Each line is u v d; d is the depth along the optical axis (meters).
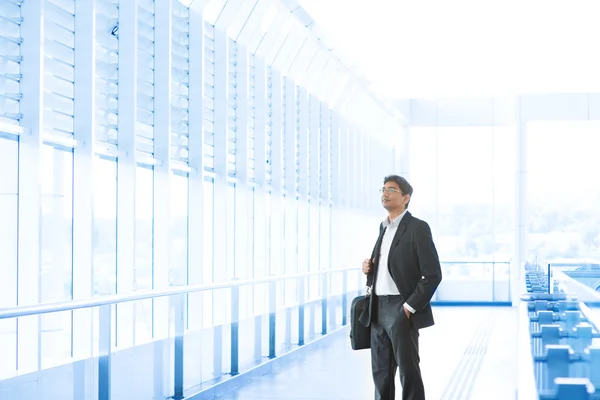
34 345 6.99
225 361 7.45
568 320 4.22
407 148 21.34
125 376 5.57
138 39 8.73
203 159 9.95
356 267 13.30
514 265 20.06
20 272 6.71
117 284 8.12
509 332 13.35
